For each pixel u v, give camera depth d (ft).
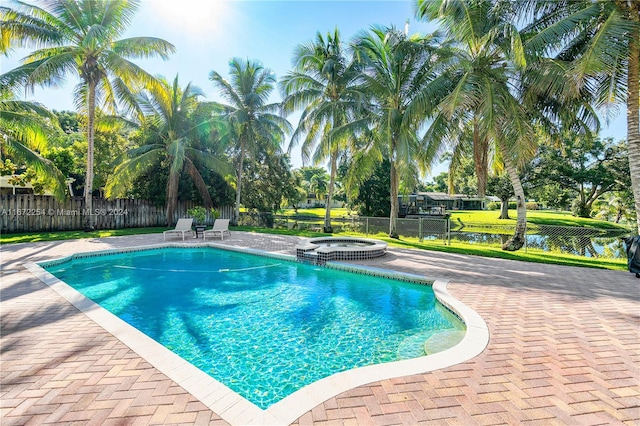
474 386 9.15
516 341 12.26
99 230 52.31
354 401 8.39
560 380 9.53
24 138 43.19
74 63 42.04
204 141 65.26
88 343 11.76
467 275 23.62
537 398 8.63
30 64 40.50
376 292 22.02
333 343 14.40
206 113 63.05
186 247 38.42
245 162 79.10
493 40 32.27
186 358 13.07
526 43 29.76
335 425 7.48
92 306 15.70
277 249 35.99
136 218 59.52
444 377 9.61
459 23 32.65
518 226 37.22
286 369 12.23
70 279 25.00
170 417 7.77
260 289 22.68
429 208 129.18
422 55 41.16
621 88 27.55
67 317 14.32
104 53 44.78
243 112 62.64
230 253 36.17
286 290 22.45
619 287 20.25
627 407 8.28
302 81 54.03
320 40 52.34
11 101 41.24
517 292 19.10
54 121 45.55
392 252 34.55
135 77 45.27
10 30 38.37
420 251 35.40
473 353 11.20
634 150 26.45
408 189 39.11
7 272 22.62
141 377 9.53
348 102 49.01
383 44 44.06
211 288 22.88
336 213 136.56
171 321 16.89
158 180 61.72
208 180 67.10
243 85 64.85
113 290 22.25
